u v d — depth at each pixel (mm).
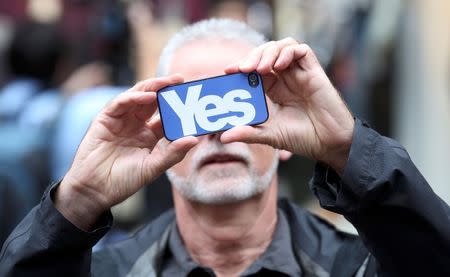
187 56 2389
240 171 2314
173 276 2412
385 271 2133
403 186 2070
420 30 4980
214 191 2307
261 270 2375
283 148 2143
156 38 4898
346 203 2088
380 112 5035
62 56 4062
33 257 2139
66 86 4211
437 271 2098
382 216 2084
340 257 2346
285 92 2152
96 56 5406
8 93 3832
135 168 2172
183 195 2361
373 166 2070
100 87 4367
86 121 3760
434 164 4953
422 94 4977
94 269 2400
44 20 4137
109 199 2176
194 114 2148
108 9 4863
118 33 4777
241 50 2391
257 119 2131
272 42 2150
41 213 2152
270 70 2117
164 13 6141
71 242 2137
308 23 5160
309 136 2127
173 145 2133
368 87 5008
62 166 3709
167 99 2152
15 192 3615
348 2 5086
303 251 2400
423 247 2088
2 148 3668
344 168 2111
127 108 2152
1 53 6086
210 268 2389
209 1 5852
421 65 4980
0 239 3596
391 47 5031
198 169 2312
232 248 2402
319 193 2129
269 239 2418
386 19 5031
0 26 6719
